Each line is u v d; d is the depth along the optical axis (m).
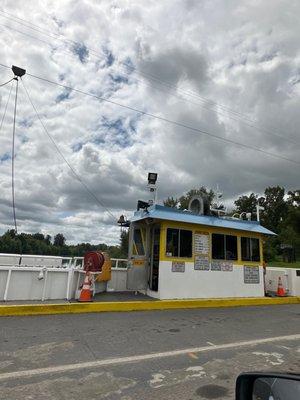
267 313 11.19
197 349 6.55
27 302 9.59
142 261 12.88
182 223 12.48
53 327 7.70
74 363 5.46
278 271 15.73
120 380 4.85
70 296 10.59
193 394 4.46
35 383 4.62
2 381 4.64
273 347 6.93
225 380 4.98
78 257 14.01
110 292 12.98
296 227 65.69
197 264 12.56
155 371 5.27
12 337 6.76
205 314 10.42
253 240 14.29
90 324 8.19
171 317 9.63
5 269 9.77
